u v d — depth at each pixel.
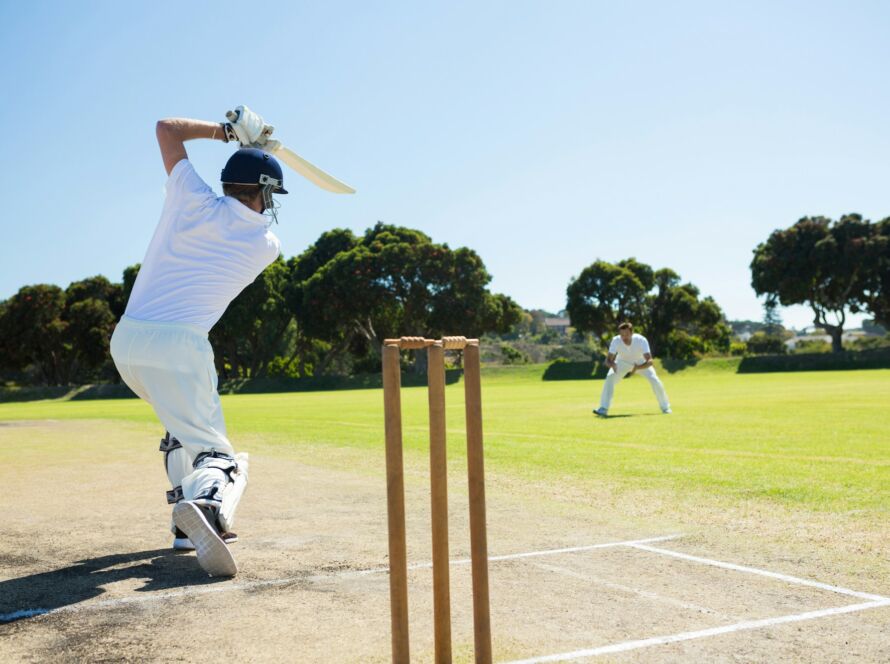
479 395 2.28
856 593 3.32
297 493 6.34
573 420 13.33
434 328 54.88
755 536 4.45
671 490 6.01
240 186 4.00
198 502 3.63
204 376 3.89
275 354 64.06
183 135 4.01
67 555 4.24
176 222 3.90
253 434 12.08
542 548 4.23
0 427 15.46
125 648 2.71
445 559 2.29
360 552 4.21
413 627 2.92
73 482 7.27
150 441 11.88
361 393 38.12
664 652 2.63
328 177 4.31
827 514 4.99
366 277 52.44
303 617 3.06
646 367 14.15
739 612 3.08
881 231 55.03
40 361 61.69
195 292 3.86
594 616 3.04
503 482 6.61
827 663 2.53
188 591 3.45
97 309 56.91
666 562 3.90
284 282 57.47
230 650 2.69
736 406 15.89
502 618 3.02
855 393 20.28
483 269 54.62
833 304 58.56
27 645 2.75
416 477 7.05
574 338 113.44
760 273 58.03
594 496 5.86
